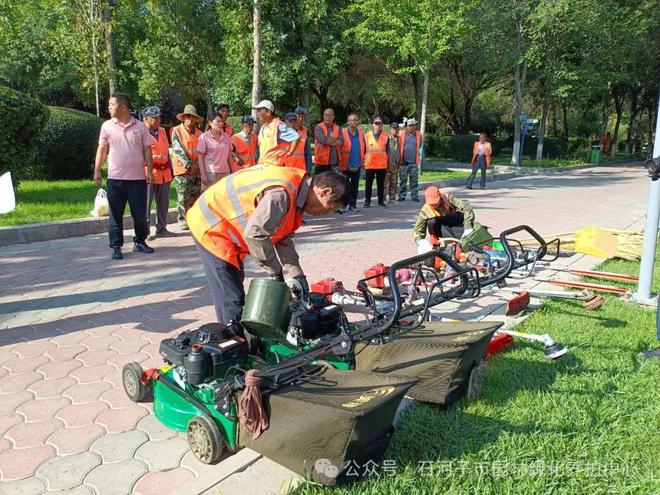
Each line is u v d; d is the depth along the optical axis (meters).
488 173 22.62
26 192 11.73
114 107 7.29
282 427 2.81
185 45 26.61
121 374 4.23
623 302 6.01
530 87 32.88
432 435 3.31
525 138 36.38
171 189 13.34
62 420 3.58
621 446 3.24
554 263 7.68
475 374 3.75
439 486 2.85
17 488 2.91
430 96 34.53
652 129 42.50
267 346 3.70
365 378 2.95
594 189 17.94
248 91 20.16
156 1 24.39
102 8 17.20
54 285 6.45
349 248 8.59
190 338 3.34
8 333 5.00
